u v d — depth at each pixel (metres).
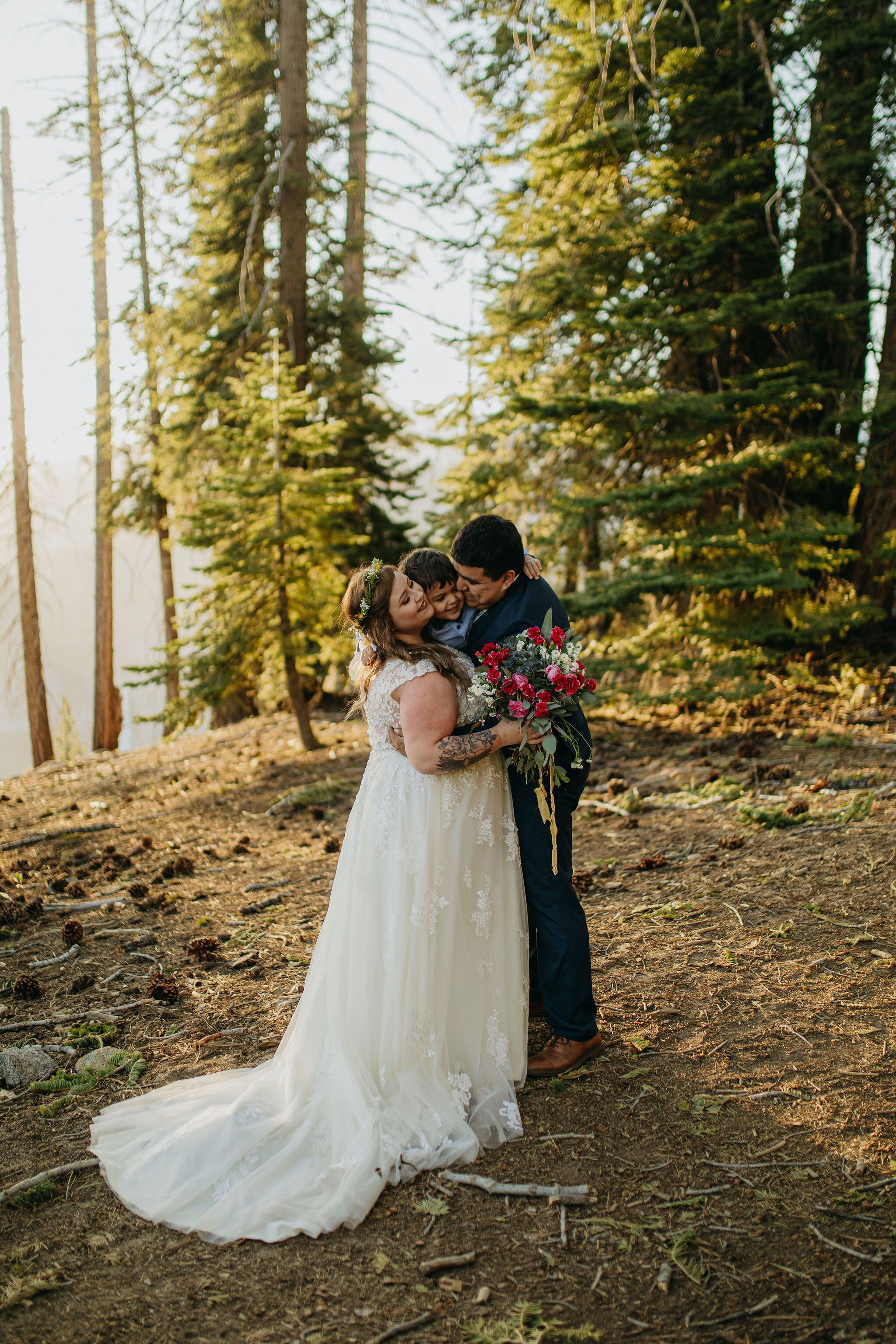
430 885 2.64
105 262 16.52
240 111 11.74
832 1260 2.03
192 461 11.39
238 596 8.56
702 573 7.36
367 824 2.71
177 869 5.55
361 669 2.77
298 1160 2.47
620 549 8.53
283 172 11.18
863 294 8.48
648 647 7.83
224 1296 2.03
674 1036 3.04
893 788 5.21
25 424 17.09
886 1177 2.28
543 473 9.81
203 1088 2.84
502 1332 1.88
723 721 7.54
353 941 2.65
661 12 6.75
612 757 7.14
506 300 8.85
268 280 11.85
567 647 2.68
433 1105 2.58
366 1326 1.92
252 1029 3.36
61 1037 3.41
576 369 8.41
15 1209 2.38
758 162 7.52
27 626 17.14
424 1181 2.40
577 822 5.62
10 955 4.31
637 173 7.85
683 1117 2.60
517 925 2.82
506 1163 2.45
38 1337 1.93
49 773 11.59
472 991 2.73
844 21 7.62
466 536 2.77
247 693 12.52
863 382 7.80
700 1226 2.16
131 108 12.19
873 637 8.82
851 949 3.48
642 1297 1.96
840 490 9.11
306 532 8.42
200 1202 2.35
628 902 4.21
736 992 3.28
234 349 11.39
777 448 7.23
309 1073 2.66
